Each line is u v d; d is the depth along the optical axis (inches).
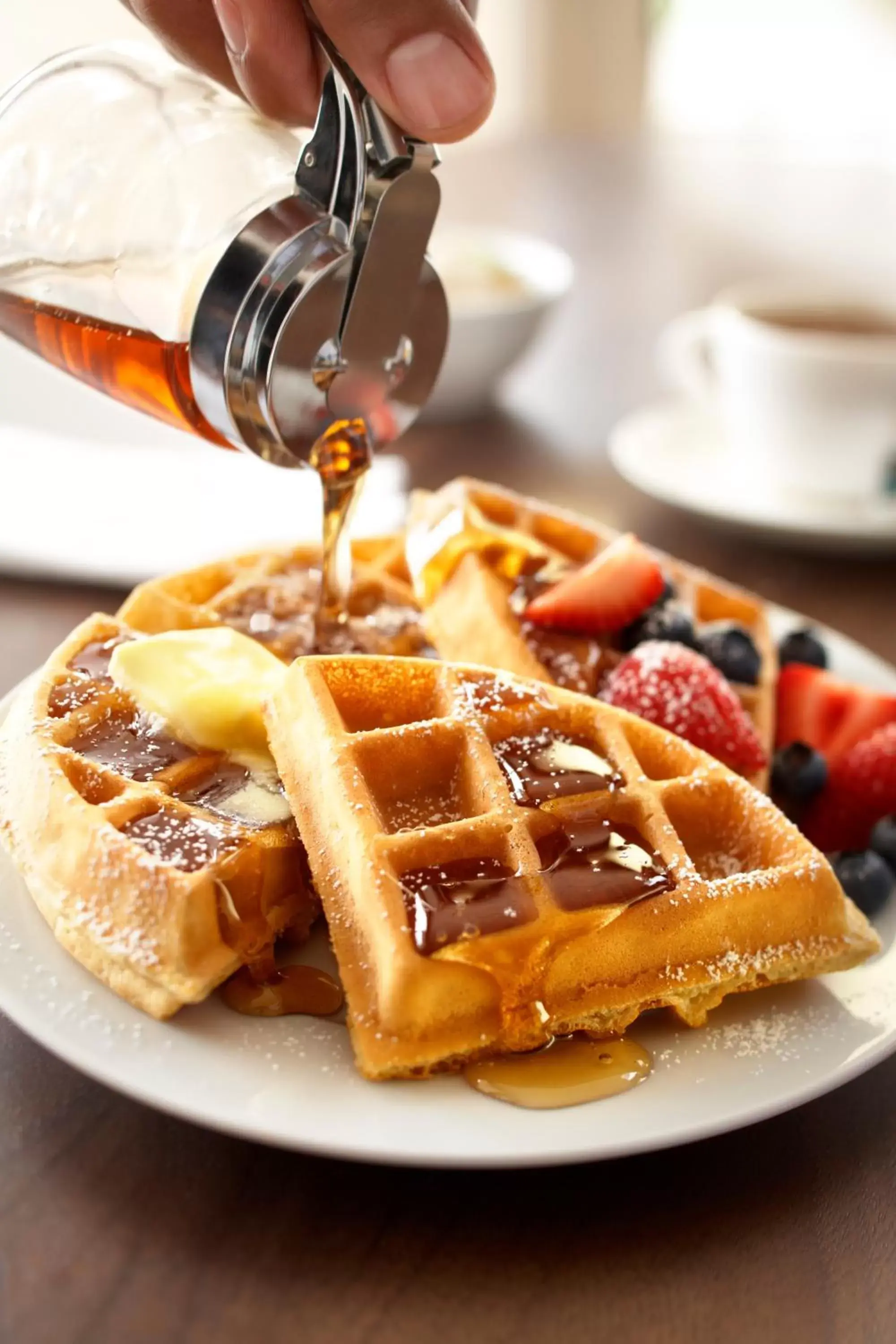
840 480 21.7
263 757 14.4
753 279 32.6
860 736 17.0
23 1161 12.2
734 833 14.4
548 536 17.9
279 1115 11.9
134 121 14.4
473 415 25.0
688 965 13.2
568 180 41.2
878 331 23.1
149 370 14.3
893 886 14.9
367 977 12.7
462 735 14.0
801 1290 11.9
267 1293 11.5
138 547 19.3
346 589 16.0
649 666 15.7
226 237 13.6
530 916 12.7
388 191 13.6
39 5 34.4
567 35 57.3
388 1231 12.0
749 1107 12.4
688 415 24.2
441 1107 12.2
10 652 17.8
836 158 46.6
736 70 76.3
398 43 13.2
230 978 13.2
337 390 14.3
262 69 14.7
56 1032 12.4
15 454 21.3
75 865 13.1
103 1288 11.5
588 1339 11.5
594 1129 12.1
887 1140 13.0
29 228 14.4
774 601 20.2
